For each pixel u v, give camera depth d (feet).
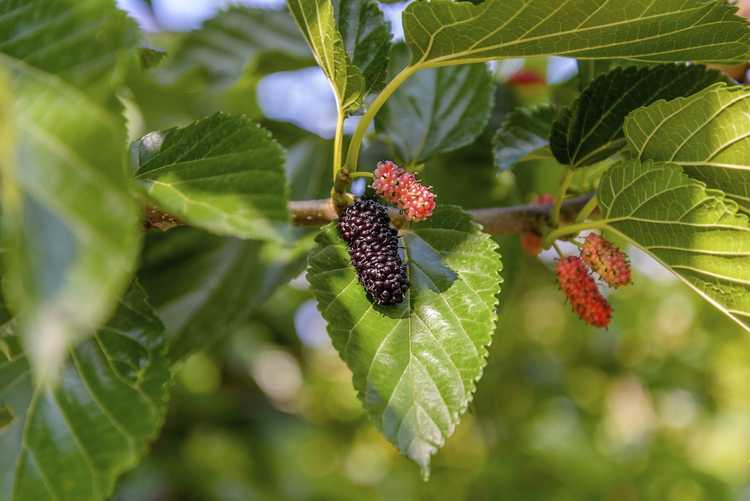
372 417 1.08
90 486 1.06
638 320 3.44
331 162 1.66
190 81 1.94
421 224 1.18
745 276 1.16
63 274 0.75
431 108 1.46
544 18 1.11
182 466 2.52
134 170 1.05
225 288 1.54
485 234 1.16
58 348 0.72
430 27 1.13
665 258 1.20
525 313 3.22
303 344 3.22
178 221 1.11
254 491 2.62
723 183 1.18
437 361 1.11
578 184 1.46
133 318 1.09
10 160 0.81
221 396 2.80
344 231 1.13
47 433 1.07
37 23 0.94
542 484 2.90
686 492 3.05
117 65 0.94
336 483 2.99
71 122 0.82
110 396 1.08
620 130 1.28
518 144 1.45
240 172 1.01
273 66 1.89
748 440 3.58
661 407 3.60
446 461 3.26
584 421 3.28
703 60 1.18
